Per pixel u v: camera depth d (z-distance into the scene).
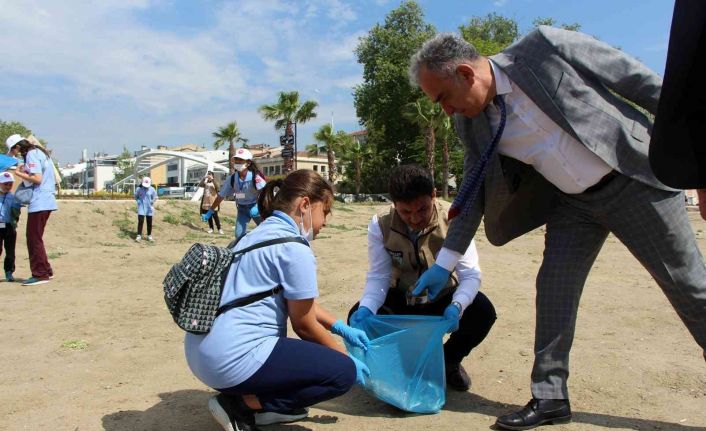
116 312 5.34
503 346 3.99
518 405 2.98
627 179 2.46
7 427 2.75
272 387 2.41
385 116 43.31
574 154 2.49
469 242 2.82
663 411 2.83
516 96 2.54
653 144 1.82
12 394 3.21
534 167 2.65
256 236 2.51
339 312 5.13
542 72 2.45
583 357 3.68
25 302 5.82
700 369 3.40
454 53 2.47
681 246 2.45
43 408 3.00
